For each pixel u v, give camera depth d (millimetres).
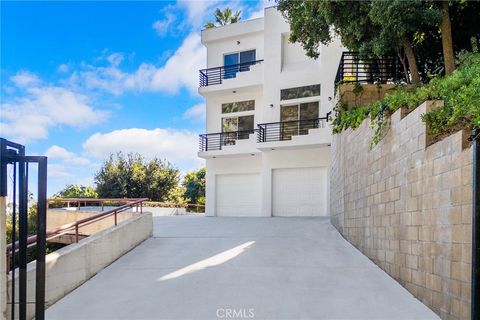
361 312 4469
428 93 5109
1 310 3162
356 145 7887
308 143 14609
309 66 15672
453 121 4094
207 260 7133
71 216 12523
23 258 3391
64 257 5383
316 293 5191
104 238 6738
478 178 3248
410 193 4938
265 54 16406
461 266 3570
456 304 3666
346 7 8438
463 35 9859
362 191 7363
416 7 7336
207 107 18016
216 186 17531
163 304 4934
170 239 9281
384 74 10672
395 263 5531
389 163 5797
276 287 5496
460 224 3604
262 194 16156
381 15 7441
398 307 4516
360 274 5996
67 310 4801
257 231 10602
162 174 27422
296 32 10922
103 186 26641
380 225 6242
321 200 15180
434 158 4223
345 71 11742
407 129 5074
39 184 3350
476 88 4242
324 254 7398
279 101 15992
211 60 18172
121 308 4828
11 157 3295
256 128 16906
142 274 6309
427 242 4402
